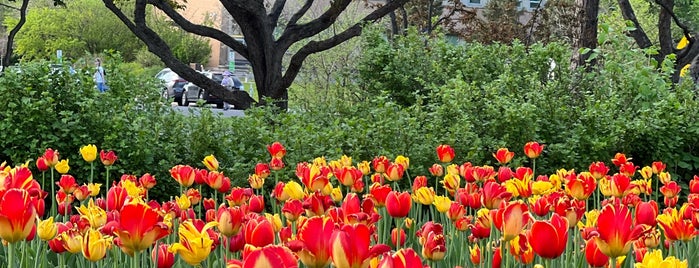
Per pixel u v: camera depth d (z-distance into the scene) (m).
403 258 1.99
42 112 8.35
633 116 10.46
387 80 12.26
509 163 9.28
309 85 19.86
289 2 34.84
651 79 10.51
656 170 6.31
